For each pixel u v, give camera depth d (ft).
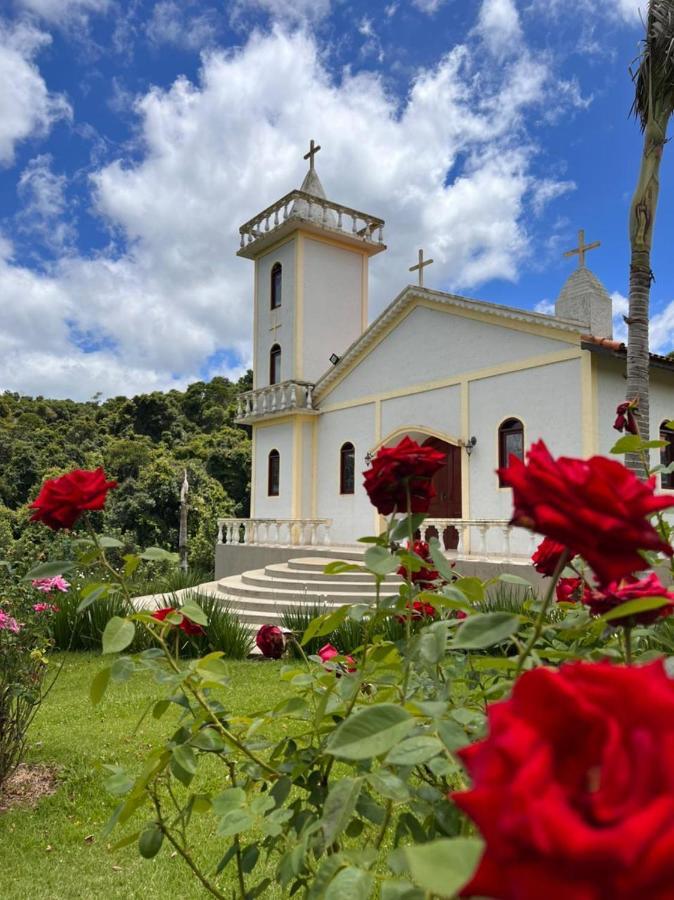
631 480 2.84
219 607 34.63
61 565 6.48
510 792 1.61
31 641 16.34
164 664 6.73
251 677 27.02
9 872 12.21
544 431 44.19
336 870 4.03
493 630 4.01
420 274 56.34
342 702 6.07
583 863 1.44
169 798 15.01
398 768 5.18
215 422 157.79
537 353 45.06
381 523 56.85
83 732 20.24
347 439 61.05
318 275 66.85
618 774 1.68
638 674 1.94
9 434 134.41
